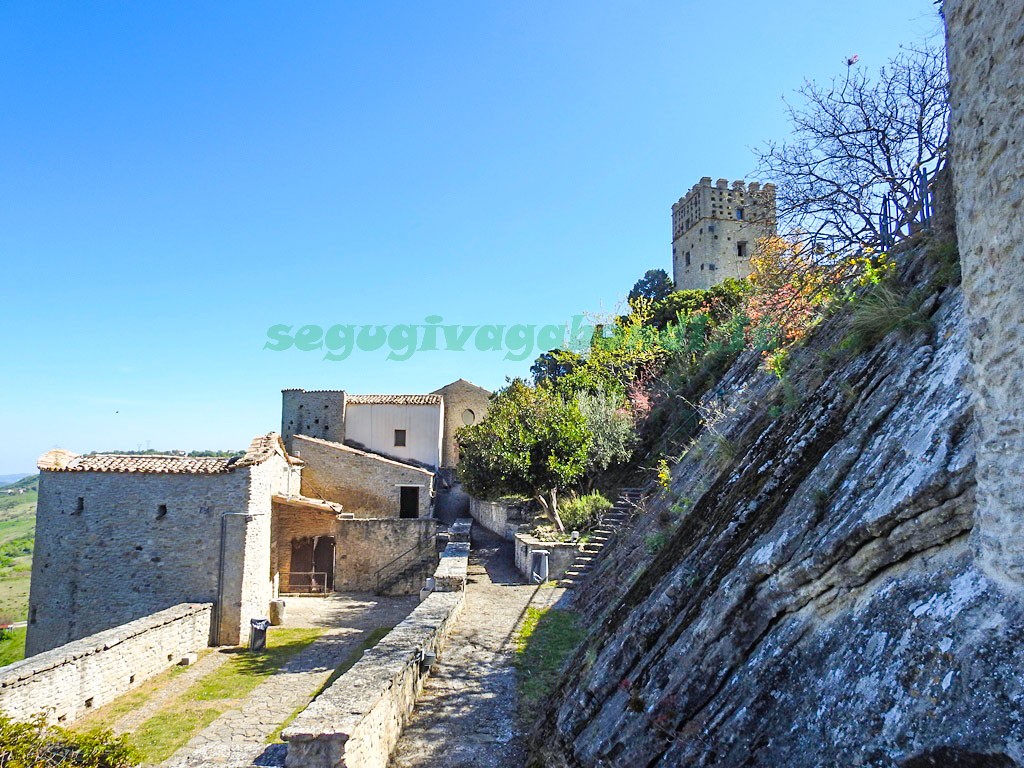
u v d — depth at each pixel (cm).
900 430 381
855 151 1310
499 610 1327
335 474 3159
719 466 876
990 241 282
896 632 295
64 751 662
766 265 1555
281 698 1342
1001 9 280
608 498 2136
